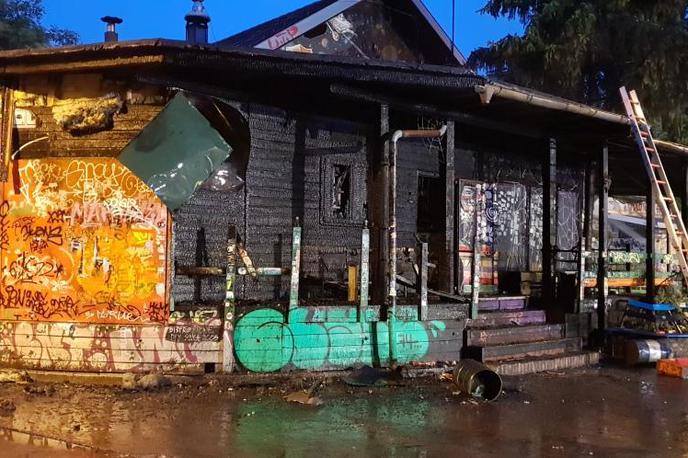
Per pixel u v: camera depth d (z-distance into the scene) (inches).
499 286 458.9
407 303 335.9
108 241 286.7
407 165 403.9
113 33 402.9
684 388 317.7
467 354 339.9
